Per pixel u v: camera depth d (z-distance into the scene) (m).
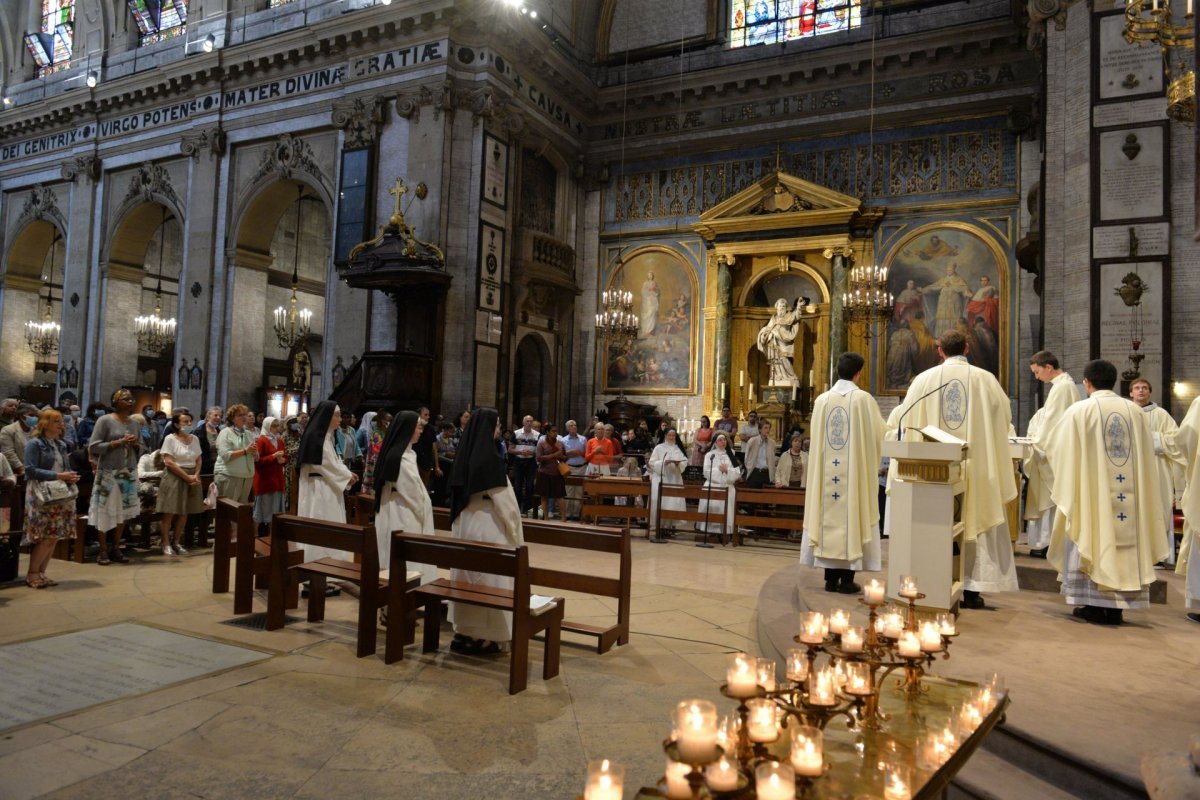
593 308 21.86
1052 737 3.54
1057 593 6.97
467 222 18.19
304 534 6.36
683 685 5.45
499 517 5.96
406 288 17.52
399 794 3.74
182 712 4.69
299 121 20.45
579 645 6.41
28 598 7.48
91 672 5.37
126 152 23.55
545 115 20.38
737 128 20.44
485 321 18.34
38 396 26.73
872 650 3.56
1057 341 12.45
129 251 24.11
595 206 22.06
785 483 13.14
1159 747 3.45
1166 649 5.02
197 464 10.22
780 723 3.13
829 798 2.62
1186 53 11.41
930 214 18.61
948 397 6.18
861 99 19.28
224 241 21.44
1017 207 17.80
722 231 20.17
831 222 18.97
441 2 17.80
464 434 6.07
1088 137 12.09
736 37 20.92
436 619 6.06
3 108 26.41
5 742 4.21
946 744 2.82
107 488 9.22
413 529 7.16
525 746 4.32
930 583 5.30
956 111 18.34
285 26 20.98
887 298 16.86
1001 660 4.72
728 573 9.70
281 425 10.36
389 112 18.89
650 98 21.22
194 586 8.20
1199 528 5.86
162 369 28.53
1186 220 11.42
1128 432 5.68
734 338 20.48
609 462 14.36
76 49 25.31
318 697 5.00
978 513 5.99
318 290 28.97
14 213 26.22
